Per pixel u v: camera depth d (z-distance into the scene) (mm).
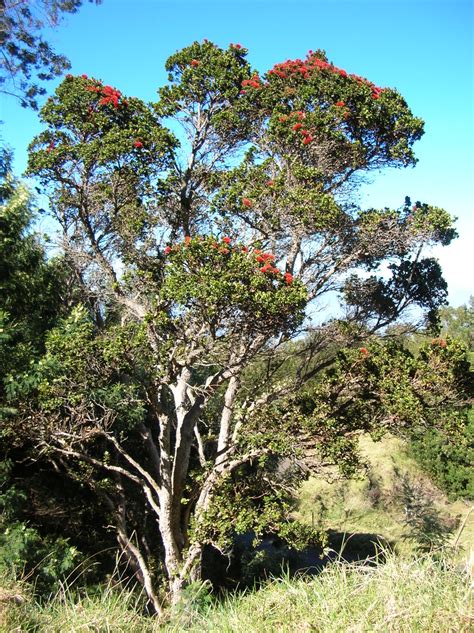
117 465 14242
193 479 12719
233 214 10836
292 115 11242
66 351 10406
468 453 20172
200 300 9055
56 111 11758
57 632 4484
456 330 43250
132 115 12109
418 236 11328
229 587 13930
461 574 4020
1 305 11164
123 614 4887
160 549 14469
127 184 11727
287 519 11203
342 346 13109
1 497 9500
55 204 12594
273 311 8781
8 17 15945
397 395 10602
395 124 11633
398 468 22250
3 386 9695
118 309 14375
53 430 11172
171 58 12758
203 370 15531
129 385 11742
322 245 11594
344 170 12133
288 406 11586
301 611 4105
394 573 4152
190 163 12508
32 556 8477
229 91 12180
